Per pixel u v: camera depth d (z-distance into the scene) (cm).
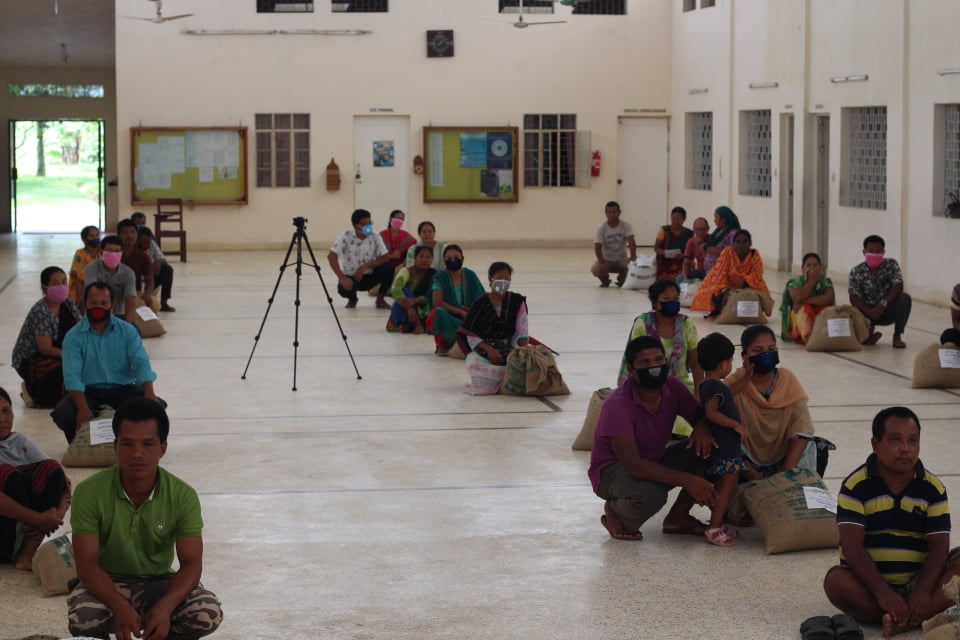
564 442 827
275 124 2284
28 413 918
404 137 2312
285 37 2269
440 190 2322
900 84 1562
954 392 984
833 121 1742
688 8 2281
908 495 496
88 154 4069
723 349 636
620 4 2330
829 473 733
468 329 994
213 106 2269
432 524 646
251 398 971
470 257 2177
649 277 1681
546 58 2320
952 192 1492
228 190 2284
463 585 554
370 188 2314
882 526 498
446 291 1172
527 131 2331
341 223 2314
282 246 2306
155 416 441
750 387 632
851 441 816
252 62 2269
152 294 1466
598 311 1475
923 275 1534
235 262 2091
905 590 501
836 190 1744
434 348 1216
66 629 505
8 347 1216
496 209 2341
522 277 1859
